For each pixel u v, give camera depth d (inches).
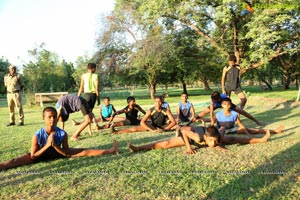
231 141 215.9
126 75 1243.2
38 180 152.1
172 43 1178.6
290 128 271.9
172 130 290.5
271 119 339.3
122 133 287.4
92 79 308.0
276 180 139.2
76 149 198.4
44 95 821.9
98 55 1160.2
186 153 194.1
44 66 1408.7
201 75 1439.5
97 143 240.1
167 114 286.5
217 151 195.9
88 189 136.9
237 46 1034.7
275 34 806.5
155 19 1008.2
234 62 347.3
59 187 140.8
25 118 519.2
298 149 190.5
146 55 1043.9
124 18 1098.1
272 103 511.8
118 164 175.2
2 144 254.8
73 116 503.5
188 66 1240.2
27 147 239.6
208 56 1270.9
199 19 1003.3
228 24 1012.5
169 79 1411.2
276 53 916.0
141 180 146.5
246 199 120.8
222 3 890.1
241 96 343.3
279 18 775.1
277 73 2022.6
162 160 180.1
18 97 402.9
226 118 251.8
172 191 131.4
